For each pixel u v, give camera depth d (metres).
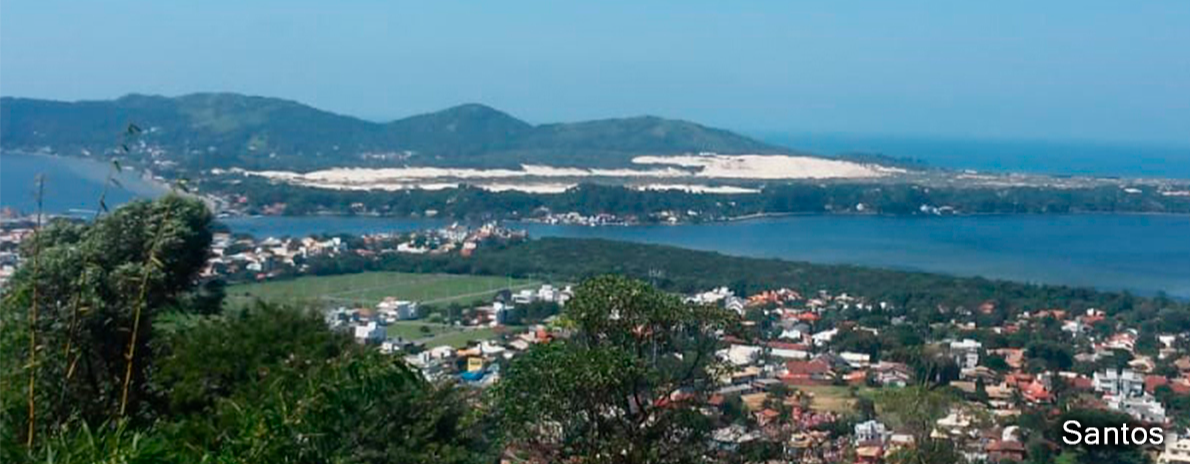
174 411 9.02
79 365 9.33
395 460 7.41
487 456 7.95
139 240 10.92
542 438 8.20
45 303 9.41
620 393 8.16
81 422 7.88
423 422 7.71
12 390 8.41
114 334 9.90
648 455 7.93
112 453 6.73
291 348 9.04
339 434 7.37
